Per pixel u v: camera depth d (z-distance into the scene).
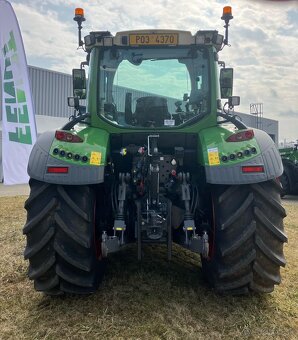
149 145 3.00
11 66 9.44
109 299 2.91
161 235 2.80
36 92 19.92
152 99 3.33
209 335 2.43
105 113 3.31
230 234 2.69
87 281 2.74
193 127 3.20
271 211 2.73
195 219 3.11
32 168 2.70
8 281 3.29
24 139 9.52
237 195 2.74
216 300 2.91
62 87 21.20
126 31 3.20
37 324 2.56
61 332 2.46
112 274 3.39
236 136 2.79
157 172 2.84
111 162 3.22
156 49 3.31
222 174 2.65
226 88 3.42
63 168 2.64
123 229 2.77
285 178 10.02
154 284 3.19
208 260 3.03
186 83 3.32
